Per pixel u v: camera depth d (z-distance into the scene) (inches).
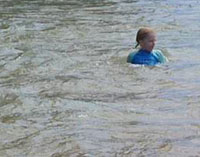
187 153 326.6
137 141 346.6
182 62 566.6
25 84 486.9
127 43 667.4
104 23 829.2
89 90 465.1
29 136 360.8
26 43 677.3
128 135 357.4
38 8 1028.5
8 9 1021.8
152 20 849.5
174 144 340.8
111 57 591.5
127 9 991.0
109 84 484.1
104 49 633.6
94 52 618.2
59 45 660.1
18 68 547.2
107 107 416.2
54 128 374.0
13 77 513.3
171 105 419.8
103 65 557.6
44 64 562.9
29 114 404.5
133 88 469.7
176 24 804.0
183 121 383.2
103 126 375.2
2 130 373.1
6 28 794.8
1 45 666.8
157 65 556.1
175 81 492.1
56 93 456.8
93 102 429.1
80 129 370.3
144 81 493.7
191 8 980.6
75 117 395.5
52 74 522.0
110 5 1051.3
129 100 433.7
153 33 573.9
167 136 354.6
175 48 631.2
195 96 442.9
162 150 331.9
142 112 403.5
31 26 808.9
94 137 355.3
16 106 423.2
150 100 433.7
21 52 620.7
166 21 836.0
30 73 527.2
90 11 974.4
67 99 438.6
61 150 335.9
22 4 1096.8
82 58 588.1
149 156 322.3
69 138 354.6
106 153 328.8
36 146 343.9
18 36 727.1
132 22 835.4
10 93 458.0
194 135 355.9
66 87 475.2
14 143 349.7
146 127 371.9
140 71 532.4
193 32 733.9
